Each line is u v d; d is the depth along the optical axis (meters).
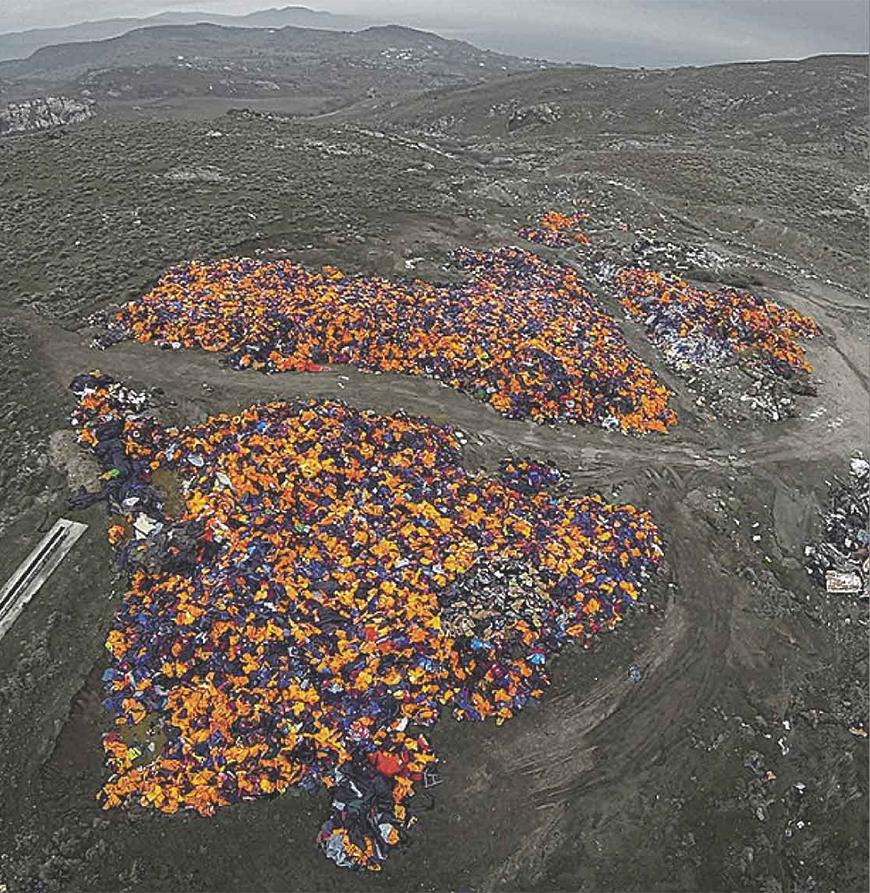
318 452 21.58
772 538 22.77
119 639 17.52
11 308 28.69
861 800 17.30
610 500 22.83
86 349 26.20
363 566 18.89
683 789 16.75
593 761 16.81
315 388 25.00
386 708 16.47
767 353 31.08
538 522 21.30
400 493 20.95
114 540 19.50
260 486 20.55
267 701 16.38
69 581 18.81
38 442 22.25
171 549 18.89
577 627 18.72
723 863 15.98
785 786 17.27
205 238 33.91
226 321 26.83
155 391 24.22
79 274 30.84
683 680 18.48
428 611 17.95
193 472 21.14
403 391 25.52
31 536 19.91
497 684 17.31
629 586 19.92
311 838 15.22
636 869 15.66
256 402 23.97
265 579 18.31
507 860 15.47
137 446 22.00
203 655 17.02
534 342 27.52
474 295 30.55
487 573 19.17
